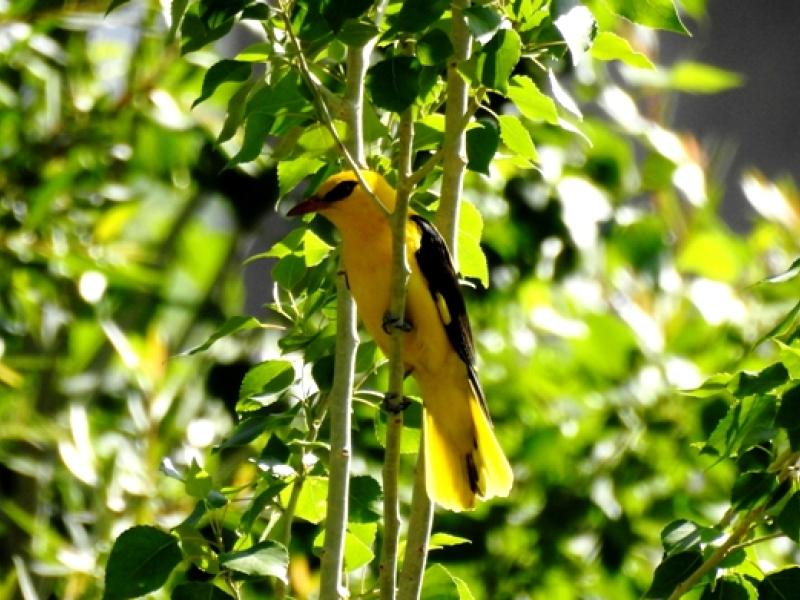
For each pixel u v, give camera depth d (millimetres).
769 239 13562
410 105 6902
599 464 12219
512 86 7023
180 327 15164
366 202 8305
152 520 12211
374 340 8695
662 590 7270
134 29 13203
